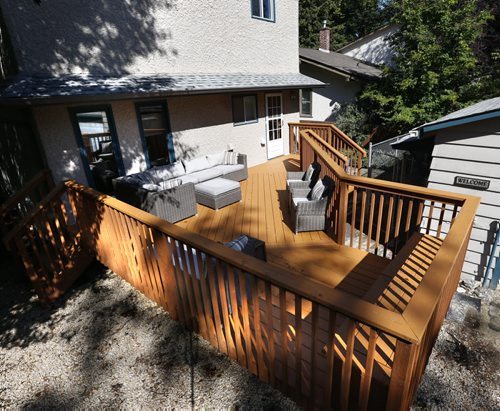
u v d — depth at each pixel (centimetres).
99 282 433
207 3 816
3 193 598
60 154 580
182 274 295
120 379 281
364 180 404
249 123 981
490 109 378
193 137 822
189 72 812
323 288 179
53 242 401
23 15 532
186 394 262
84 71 621
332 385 223
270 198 700
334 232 493
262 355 244
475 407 248
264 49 1012
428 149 653
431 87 1163
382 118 1266
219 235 530
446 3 1107
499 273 411
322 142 723
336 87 1453
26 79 532
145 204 550
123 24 665
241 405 249
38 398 270
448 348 306
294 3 1081
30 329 354
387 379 190
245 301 232
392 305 254
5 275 479
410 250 332
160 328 336
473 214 276
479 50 1338
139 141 700
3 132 563
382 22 2681
